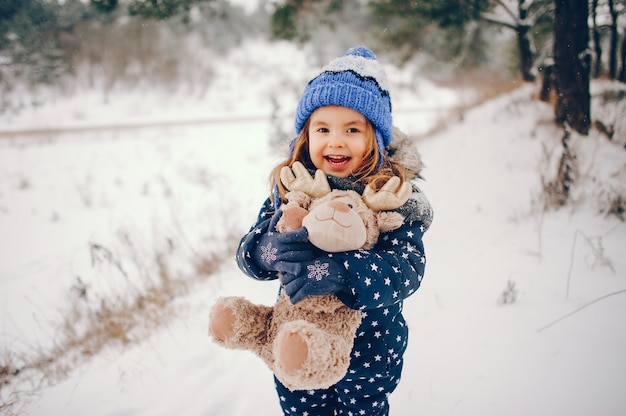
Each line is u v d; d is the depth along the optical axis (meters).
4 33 15.49
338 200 1.22
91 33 19.81
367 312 1.38
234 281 3.85
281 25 6.12
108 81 20.28
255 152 11.02
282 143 1.78
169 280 4.02
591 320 2.25
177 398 2.35
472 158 5.97
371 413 1.47
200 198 7.60
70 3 14.19
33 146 12.74
